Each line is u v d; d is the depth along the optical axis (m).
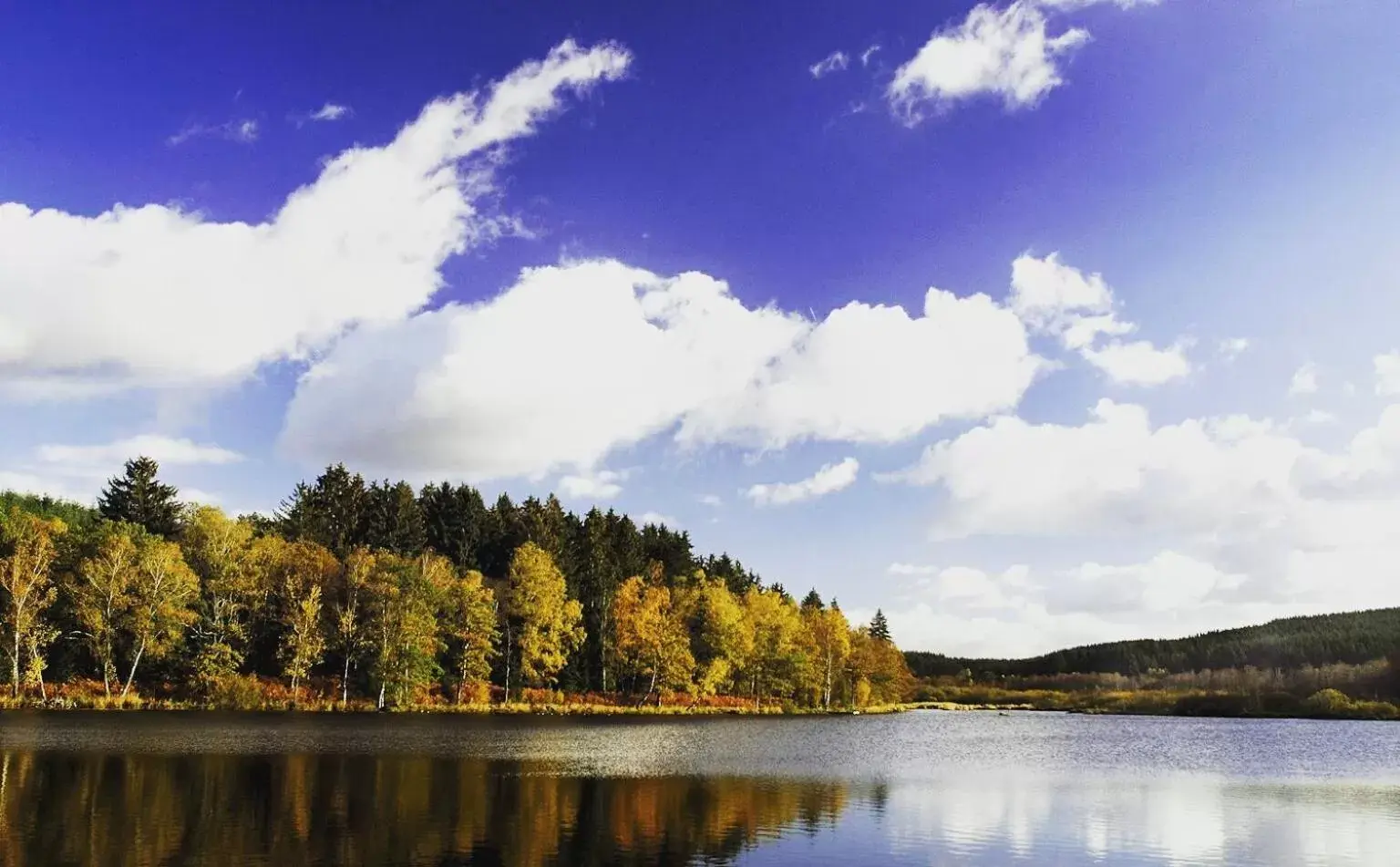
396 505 136.62
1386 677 180.25
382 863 23.98
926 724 130.88
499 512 159.12
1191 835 33.09
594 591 128.38
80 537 92.44
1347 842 32.09
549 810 33.50
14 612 81.44
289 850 25.17
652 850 27.23
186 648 88.69
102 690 84.81
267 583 98.06
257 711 86.31
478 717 92.88
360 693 99.50
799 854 27.48
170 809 30.67
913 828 32.84
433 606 99.19
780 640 137.62
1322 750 82.00
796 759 59.38
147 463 110.88
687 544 184.12
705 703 129.62
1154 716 188.62
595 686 122.62
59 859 23.28
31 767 40.16
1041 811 38.09
